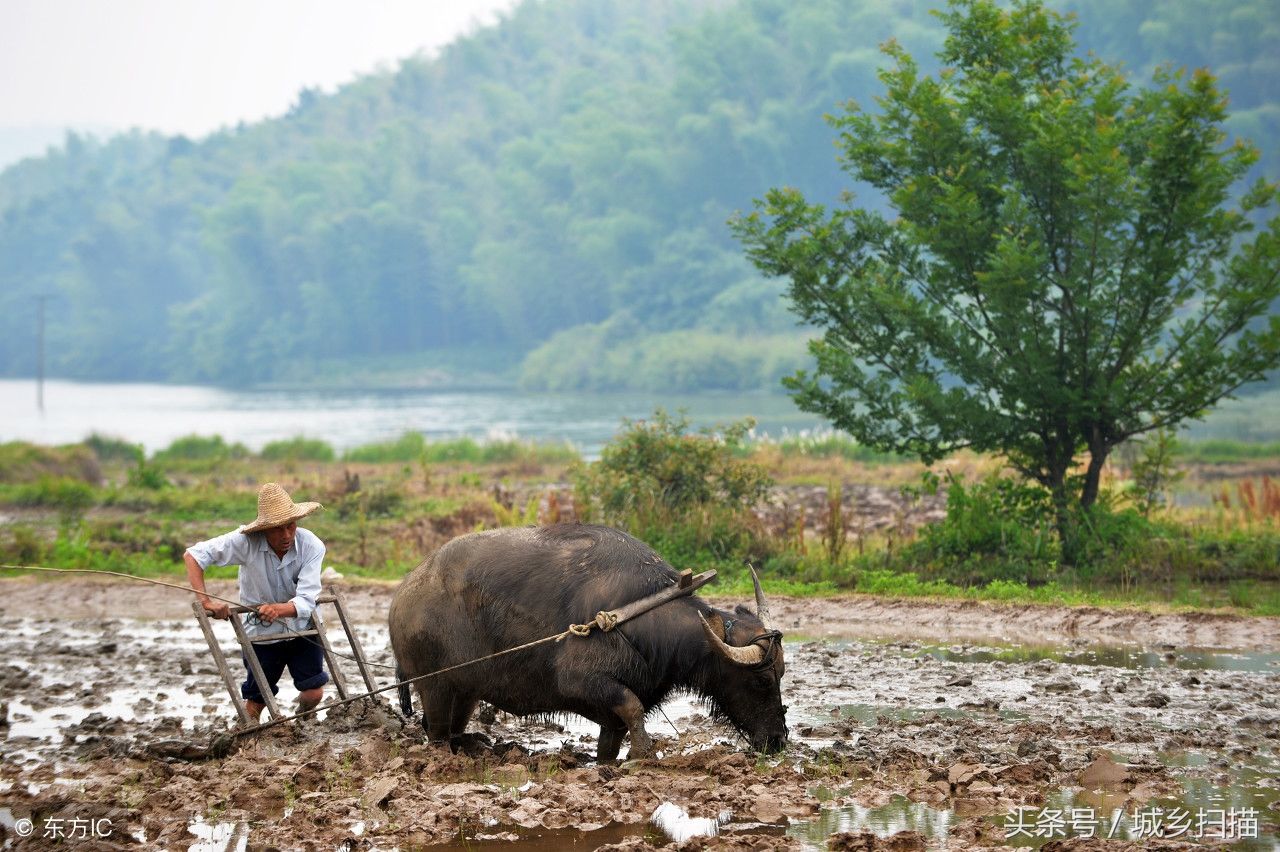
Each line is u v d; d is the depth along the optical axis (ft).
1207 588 92.27
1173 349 97.09
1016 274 93.71
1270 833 40.57
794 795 44.11
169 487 178.40
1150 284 94.32
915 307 99.25
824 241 103.65
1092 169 91.50
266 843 40.86
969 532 99.96
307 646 55.26
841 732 54.44
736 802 43.55
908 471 185.26
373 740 51.21
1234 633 78.07
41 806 44.16
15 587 106.22
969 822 41.52
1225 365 96.12
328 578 57.26
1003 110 99.30
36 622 92.22
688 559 102.68
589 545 48.60
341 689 53.52
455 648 48.80
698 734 54.65
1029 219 98.43
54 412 562.25
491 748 51.70
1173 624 80.43
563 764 49.39
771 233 104.01
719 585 96.48
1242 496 125.18
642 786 44.42
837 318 103.04
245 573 53.93
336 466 225.97
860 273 103.60
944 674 67.46
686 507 107.14
